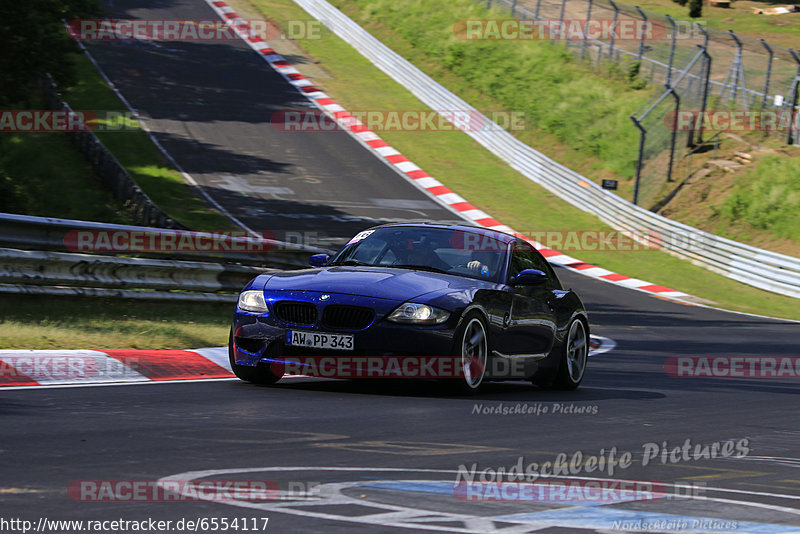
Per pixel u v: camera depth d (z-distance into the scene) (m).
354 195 101.75
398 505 10.73
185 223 81.94
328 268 24.06
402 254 25.00
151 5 171.00
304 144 117.38
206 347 29.66
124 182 75.94
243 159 107.94
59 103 94.31
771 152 108.19
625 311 67.19
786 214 96.88
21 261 30.64
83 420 16.39
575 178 108.12
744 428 20.41
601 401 24.08
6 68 73.69
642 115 109.81
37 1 73.81
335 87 142.00
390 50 150.88
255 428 16.36
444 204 103.31
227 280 39.62
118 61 138.00
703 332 56.31
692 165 109.69
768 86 113.69
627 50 140.88
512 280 24.98
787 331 60.94
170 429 15.82
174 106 123.25
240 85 137.25
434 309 21.84
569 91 132.75
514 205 105.88
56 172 84.94
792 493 13.09
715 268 90.94
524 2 165.00
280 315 22.38
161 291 36.81
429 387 24.17
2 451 13.30
